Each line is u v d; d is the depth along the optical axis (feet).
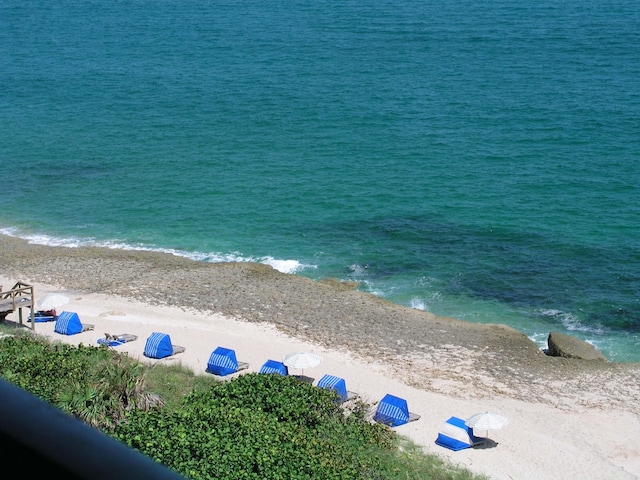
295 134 263.29
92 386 81.66
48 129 271.28
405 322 142.41
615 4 528.63
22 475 6.76
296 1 574.15
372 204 201.77
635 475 97.14
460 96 306.14
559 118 274.57
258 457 72.18
